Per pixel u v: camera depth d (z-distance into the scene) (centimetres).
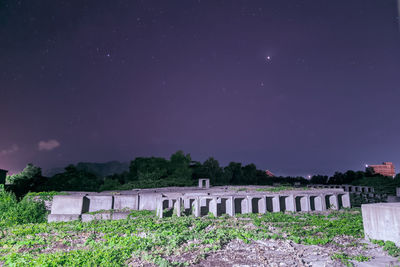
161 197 1567
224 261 816
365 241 1020
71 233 1196
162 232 1120
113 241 1016
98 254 859
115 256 838
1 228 1388
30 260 827
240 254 878
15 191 2873
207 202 1630
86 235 1155
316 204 1820
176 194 1733
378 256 853
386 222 961
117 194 1844
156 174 3488
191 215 1580
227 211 1617
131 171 3838
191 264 790
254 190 2153
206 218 1498
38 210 1800
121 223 1385
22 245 1010
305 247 955
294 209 1739
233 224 1316
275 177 4750
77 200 1739
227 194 1722
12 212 1659
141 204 1775
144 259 828
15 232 1227
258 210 1688
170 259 834
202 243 988
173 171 3781
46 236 1156
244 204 1662
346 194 1916
